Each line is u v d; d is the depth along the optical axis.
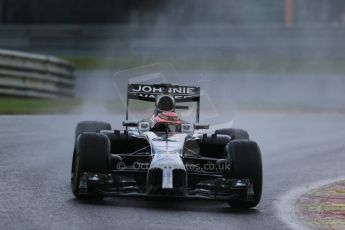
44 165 38.81
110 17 159.12
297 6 145.38
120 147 33.59
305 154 49.38
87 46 139.12
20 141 47.12
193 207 30.19
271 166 44.25
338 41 127.69
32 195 30.22
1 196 29.53
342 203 32.81
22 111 66.12
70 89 90.94
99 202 29.52
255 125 65.44
